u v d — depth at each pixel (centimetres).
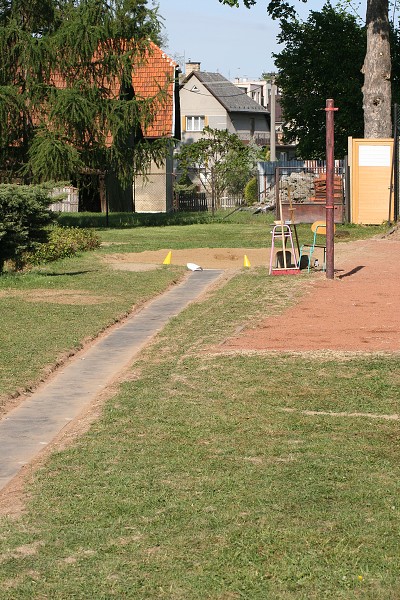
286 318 1588
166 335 1517
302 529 709
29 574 654
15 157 3847
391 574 636
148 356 1362
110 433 980
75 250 2720
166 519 739
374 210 3481
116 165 3953
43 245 2469
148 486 816
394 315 1580
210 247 2877
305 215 3581
